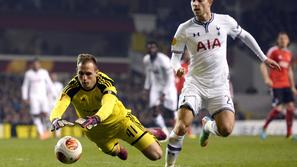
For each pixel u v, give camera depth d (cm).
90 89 1600
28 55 7406
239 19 7562
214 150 2847
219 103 1747
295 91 3662
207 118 1972
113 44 7962
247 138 3978
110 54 7712
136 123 1722
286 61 3600
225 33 1784
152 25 7819
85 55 1585
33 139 4303
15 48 7656
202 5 1753
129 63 7531
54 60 7369
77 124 1463
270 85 3550
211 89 1759
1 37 7656
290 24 7519
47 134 4466
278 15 7575
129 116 1712
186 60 3591
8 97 6300
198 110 1759
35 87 4478
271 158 2373
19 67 7300
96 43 7981
